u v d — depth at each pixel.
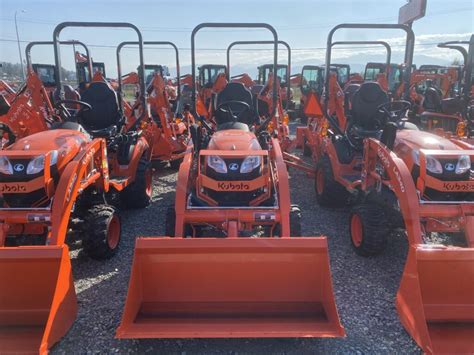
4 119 5.30
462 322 2.89
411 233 3.27
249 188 3.57
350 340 2.87
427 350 2.58
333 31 5.16
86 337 2.90
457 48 7.41
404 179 3.44
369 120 5.08
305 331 2.53
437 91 10.41
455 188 3.57
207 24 4.53
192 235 3.70
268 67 18.66
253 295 2.89
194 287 2.87
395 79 15.22
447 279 2.91
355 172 5.18
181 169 3.67
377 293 3.46
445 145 3.87
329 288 2.70
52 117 5.36
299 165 6.44
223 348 2.80
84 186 3.67
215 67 16.38
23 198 3.53
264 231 4.59
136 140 5.62
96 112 5.19
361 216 3.99
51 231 3.16
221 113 5.10
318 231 4.82
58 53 4.82
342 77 18.16
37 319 2.87
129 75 11.54
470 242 3.27
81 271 3.86
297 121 16.56
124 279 3.71
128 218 5.28
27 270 2.84
